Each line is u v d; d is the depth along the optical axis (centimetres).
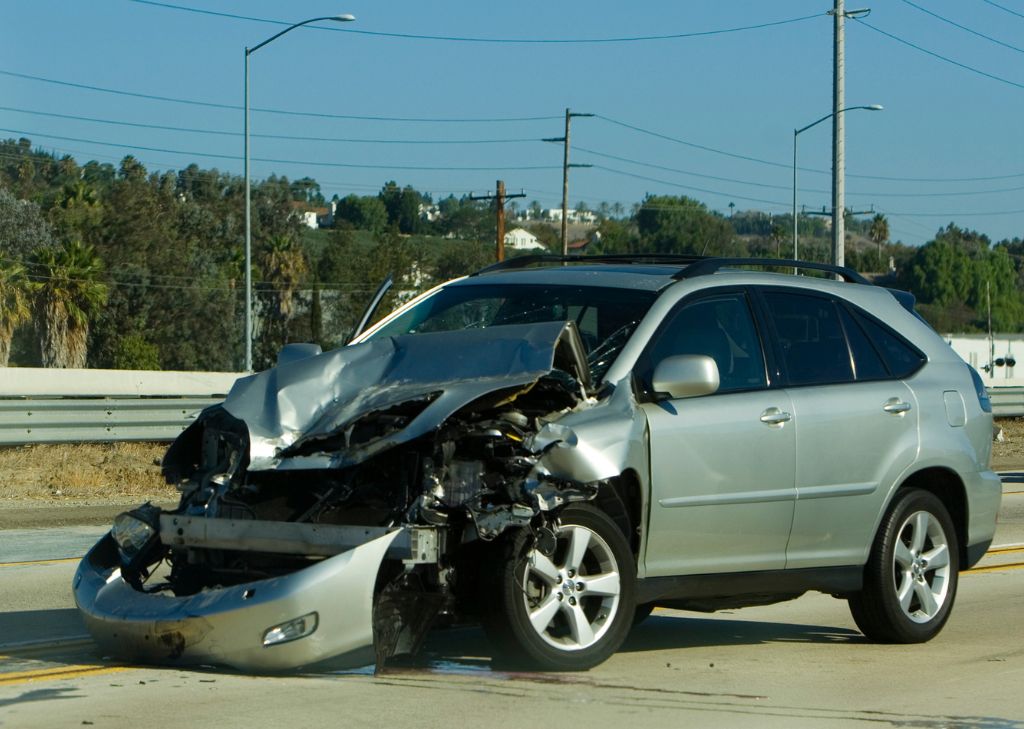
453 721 743
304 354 1023
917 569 1062
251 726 724
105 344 8438
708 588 944
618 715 768
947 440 1078
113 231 8681
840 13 4375
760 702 823
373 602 801
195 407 2897
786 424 973
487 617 829
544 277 1030
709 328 975
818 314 1052
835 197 4388
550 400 883
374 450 812
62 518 1970
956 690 878
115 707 768
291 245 9812
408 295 9894
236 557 868
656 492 901
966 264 12800
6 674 859
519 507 816
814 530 994
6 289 6956
